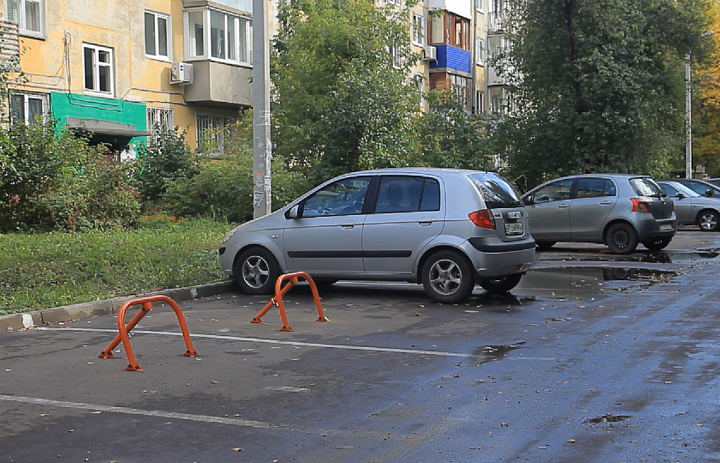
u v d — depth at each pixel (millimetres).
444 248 11297
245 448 5234
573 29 29906
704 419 5734
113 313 10789
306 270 12102
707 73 42750
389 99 21109
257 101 15414
